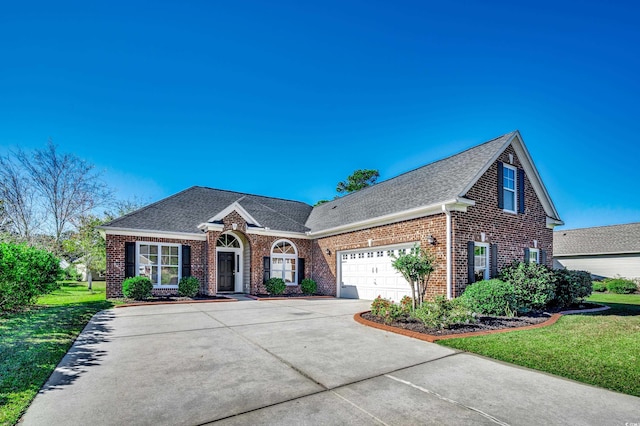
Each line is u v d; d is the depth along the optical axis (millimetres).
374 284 15000
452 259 11375
